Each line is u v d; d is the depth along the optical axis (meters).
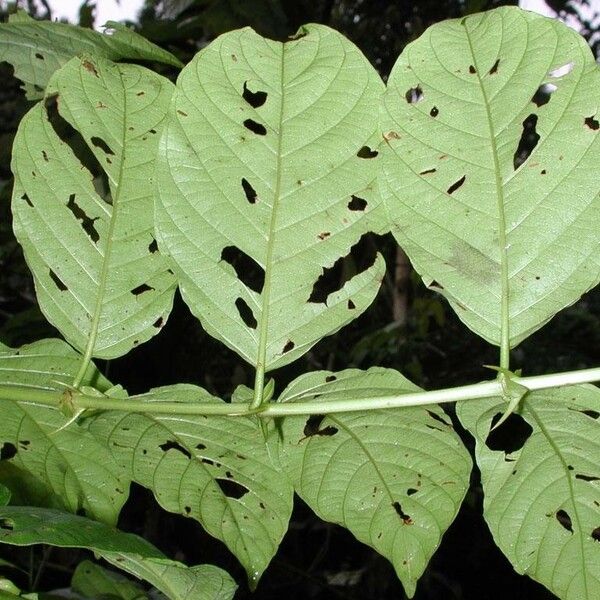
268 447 0.52
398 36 1.74
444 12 1.71
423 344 1.85
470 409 0.52
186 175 0.52
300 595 1.73
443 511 0.52
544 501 0.52
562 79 0.51
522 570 0.52
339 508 0.52
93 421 0.53
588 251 0.51
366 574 1.74
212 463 0.53
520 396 0.50
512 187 0.51
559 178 0.51
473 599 1.86
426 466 0.52
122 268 0.53
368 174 0.52
